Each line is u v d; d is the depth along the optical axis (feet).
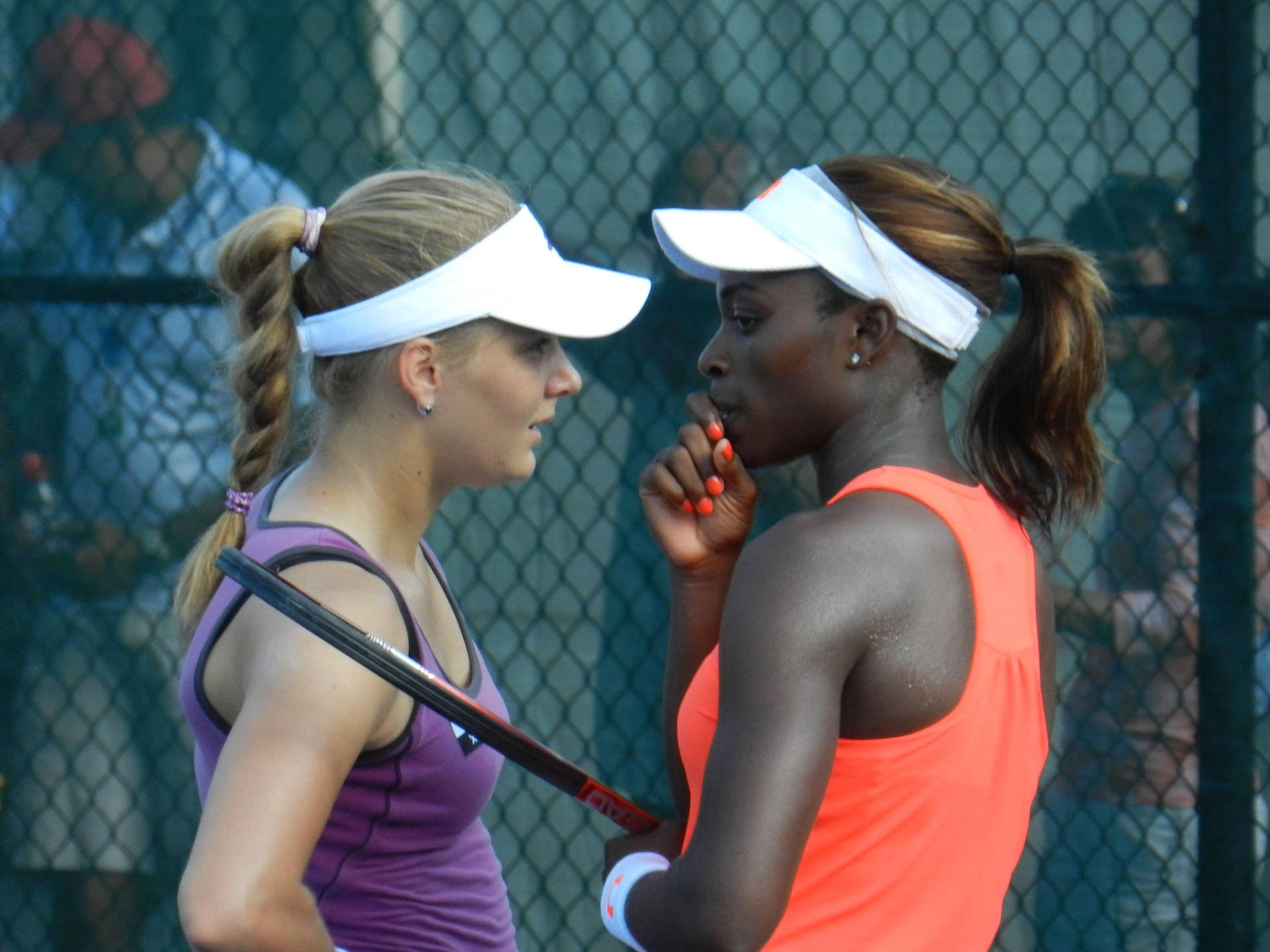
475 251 17.34
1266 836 35.17
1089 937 35.86
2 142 36.60
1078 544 35.53
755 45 35.76
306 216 17.67
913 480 15.25
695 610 18.15
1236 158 34.99
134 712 36.86
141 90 36.40
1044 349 16.78
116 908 37.04
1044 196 35.60
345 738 15.38
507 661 36.68
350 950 17.69
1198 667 35.27
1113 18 35.24
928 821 14.70
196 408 36.52
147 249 36.52
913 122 35.68
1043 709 16.47
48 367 36.63
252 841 14.48
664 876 14.79
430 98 36.29
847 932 14.80
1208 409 35.09
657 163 36.01
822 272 15.66
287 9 36.27
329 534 16.89
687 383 36.11
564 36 35.99
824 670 14.07
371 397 17.69
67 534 36.73
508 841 37.17
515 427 18.03
